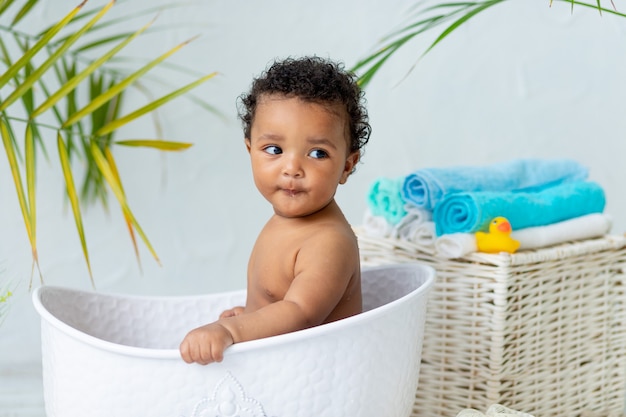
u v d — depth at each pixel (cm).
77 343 79
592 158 181
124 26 169
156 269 180
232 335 77
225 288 183
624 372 129
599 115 180
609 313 126
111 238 177
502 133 179
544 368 118
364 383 81
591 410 127
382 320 81
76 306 100
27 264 175
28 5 138
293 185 87
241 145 178
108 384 77
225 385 76
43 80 168
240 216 181
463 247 110
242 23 172
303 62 90
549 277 116
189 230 180
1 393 153
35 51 116
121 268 179
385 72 176
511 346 113
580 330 123
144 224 178
